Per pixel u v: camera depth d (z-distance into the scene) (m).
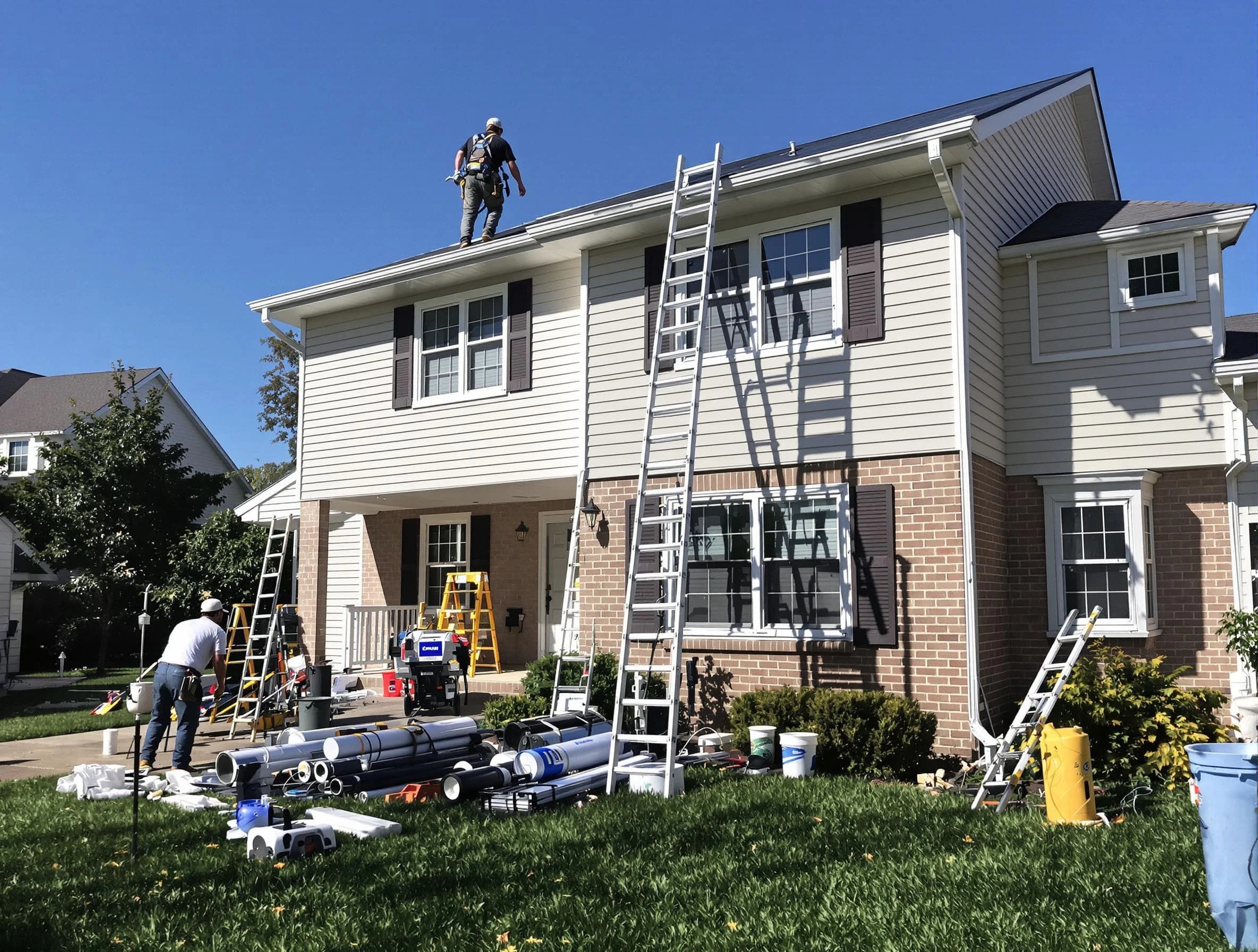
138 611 25.14
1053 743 6.61
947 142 9.41
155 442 24.44
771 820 6.67
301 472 15.14
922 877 5.32
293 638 13.35
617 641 11.43
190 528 24.84
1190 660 10.32
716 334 11.10
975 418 9.88
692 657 10.82
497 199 15.02
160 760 10.09
